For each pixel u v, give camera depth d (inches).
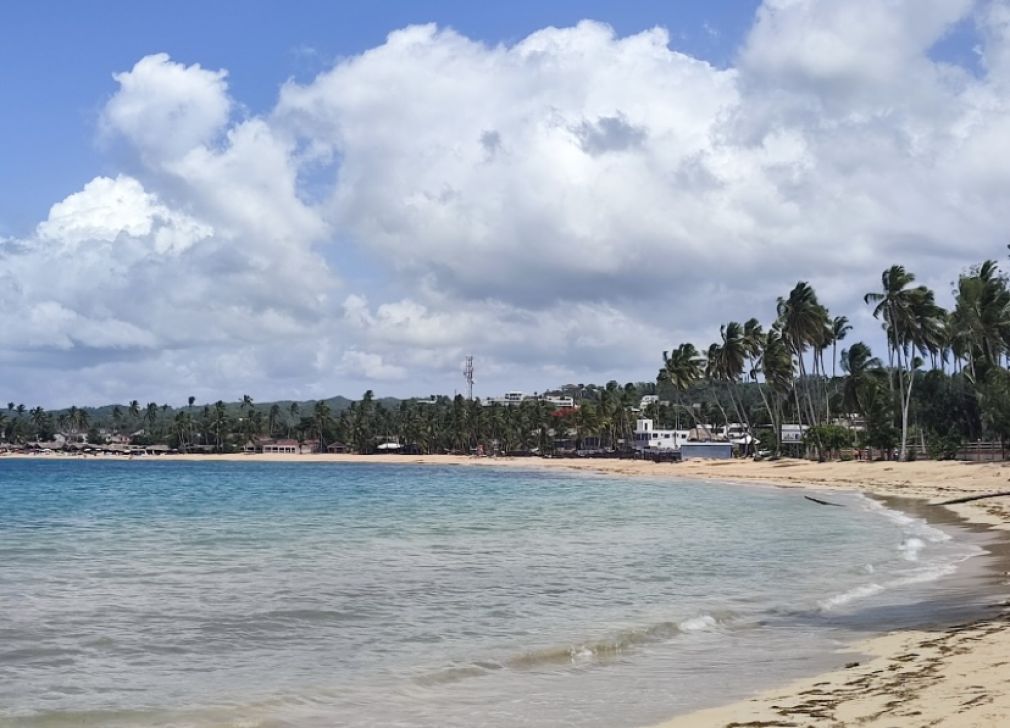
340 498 2711.6
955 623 676.1
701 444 6087.6
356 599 845.8
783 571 1035.9
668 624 716.7
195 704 508.1
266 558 1155.9
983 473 2869.1
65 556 1176.2
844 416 6161.4
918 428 4542.3
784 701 466.3
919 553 1165.7
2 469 6254.9
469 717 476.4
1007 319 3454.7
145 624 729.6
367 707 501.0
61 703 510.9
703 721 437.4
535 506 2297.0
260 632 704.4
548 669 588.4
